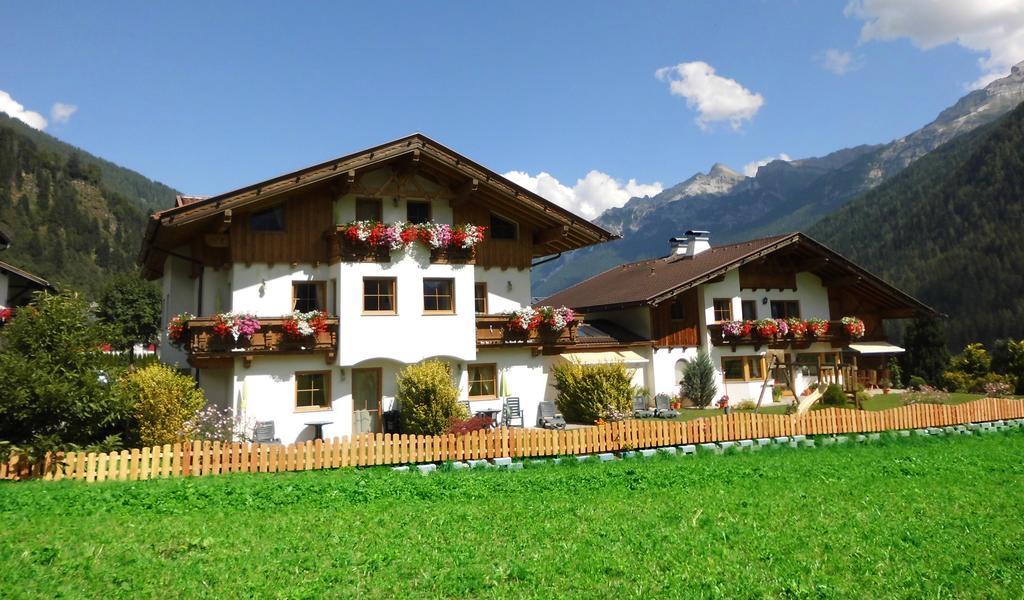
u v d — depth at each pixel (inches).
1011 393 1374.3
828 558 322.3
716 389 1224.8
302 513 412.5
